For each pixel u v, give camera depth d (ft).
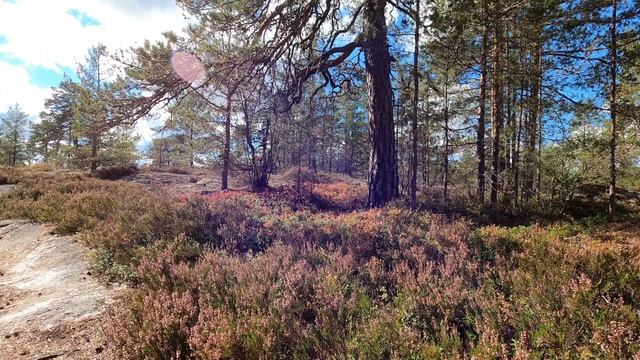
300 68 47.09
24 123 211.82
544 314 11.39
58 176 73.61
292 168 119.14
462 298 13.37
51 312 17.39
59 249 28.07
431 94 71.82
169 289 16.34
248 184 91.76
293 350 11.59
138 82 38.73
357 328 12.09
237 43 38.47
